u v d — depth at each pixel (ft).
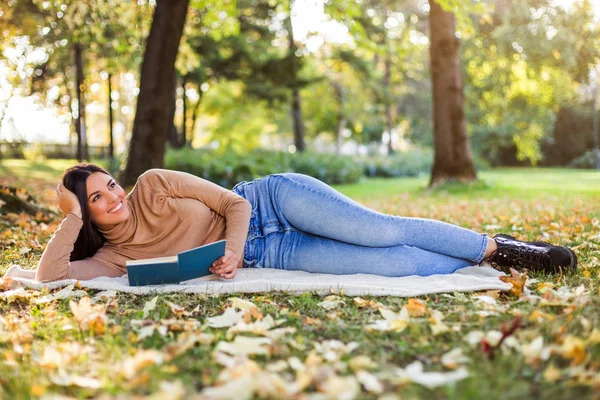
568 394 4.69
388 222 9.14
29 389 4.99
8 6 33.01
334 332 6.55
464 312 7.09
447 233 9.29
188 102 92.27
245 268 9.71
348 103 99.55
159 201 9.21
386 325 6.52
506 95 65.00
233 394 4.60
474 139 94.58
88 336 6.55
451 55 35.86
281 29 69.46
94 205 8.90
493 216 19.20
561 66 50.67
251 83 69.05
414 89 95.71
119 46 40.14
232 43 61.98
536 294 7.93
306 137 124.26
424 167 84.17
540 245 9.33
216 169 44.68
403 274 9.19
